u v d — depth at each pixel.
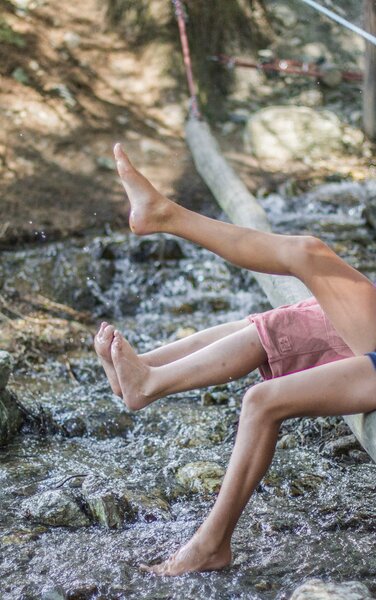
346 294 2.69
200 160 6.12
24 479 3.31
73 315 5.01
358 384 2.60
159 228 2.86
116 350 2.84
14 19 7.23
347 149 7.00
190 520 3.02
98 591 2.59
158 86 7.34
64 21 7.43
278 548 2.81
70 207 5.86
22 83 6.81
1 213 5.66
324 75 7.76
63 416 3.83
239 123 7.26
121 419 3.86
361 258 5.48
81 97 6.93
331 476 3.32
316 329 2.89
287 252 2.71
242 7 7.90
